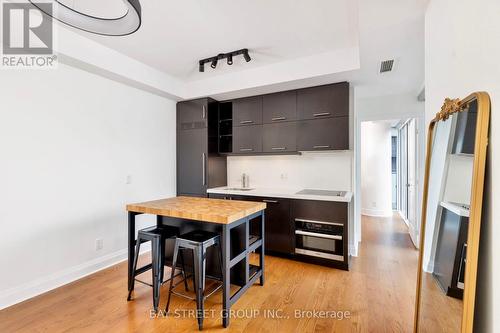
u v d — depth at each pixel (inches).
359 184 155.9
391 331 71.4
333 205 114.7
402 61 99.0
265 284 99.5
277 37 97.6
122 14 80.5
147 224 138.3
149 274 108.8
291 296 90.4
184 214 79.0
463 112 44.6
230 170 168.4
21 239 89.6
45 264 95.9
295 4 76.8
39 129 94.6
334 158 136.0
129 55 114.6
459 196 45.9
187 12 80.8
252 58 117.3
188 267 98.8
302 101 130.2
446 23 53.8
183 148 157.8
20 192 89.5
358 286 97.6
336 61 109.1
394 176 253.4
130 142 130.0
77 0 73.2
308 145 128.6
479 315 39.4
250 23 87.7
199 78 144.2
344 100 121.0
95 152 113.7
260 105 142.2
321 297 89.7
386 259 125.6
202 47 106.3
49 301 87.7
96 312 81.0
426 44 68.3
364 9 67.7
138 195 134.5
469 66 42.9
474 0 40.9
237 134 149.7
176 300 87.9
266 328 73.2
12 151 87.7
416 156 144.6
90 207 111.7
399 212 236.4
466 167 42.9
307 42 101.6
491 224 36.1
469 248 37.8
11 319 77.9
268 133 139.6
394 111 145.2
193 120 154.0
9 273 86.6
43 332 71.9
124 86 126.3
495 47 34.6
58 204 100.3
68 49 93.0
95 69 106.5
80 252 107.6
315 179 141.1
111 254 120.4
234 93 140.5
